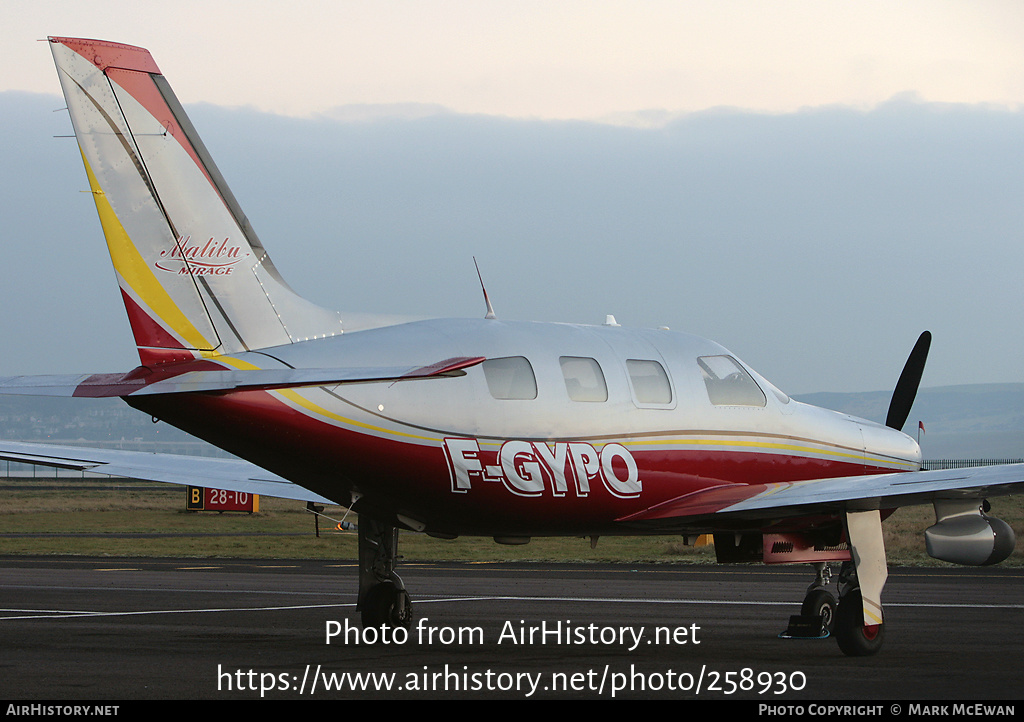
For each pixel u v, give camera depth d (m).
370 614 36.22
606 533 37.69
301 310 33.28
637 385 36.91
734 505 35.59
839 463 42.12
